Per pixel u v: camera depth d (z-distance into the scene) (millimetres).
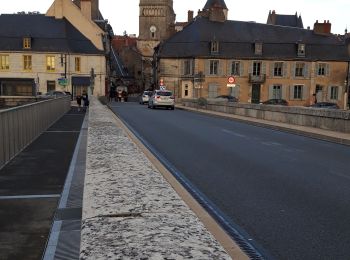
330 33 68062
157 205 3943
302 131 17844
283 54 64562
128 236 3020
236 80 63656
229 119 26844
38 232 4980
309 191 7449
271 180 8375
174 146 13438
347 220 5754
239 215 5977
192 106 41219
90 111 24562
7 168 9344
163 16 120000
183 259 2623
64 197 6762
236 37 65188
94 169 5961
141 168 6102
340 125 17266
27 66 61594
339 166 10070
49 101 20203
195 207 5137
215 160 10805
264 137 16562
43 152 11742
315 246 4746
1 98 42938
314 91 64875
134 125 21078
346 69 65688
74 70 63000
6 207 6152
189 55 63375
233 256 3338
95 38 65188
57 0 65438
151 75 103812
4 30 62594
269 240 4938
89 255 2662
